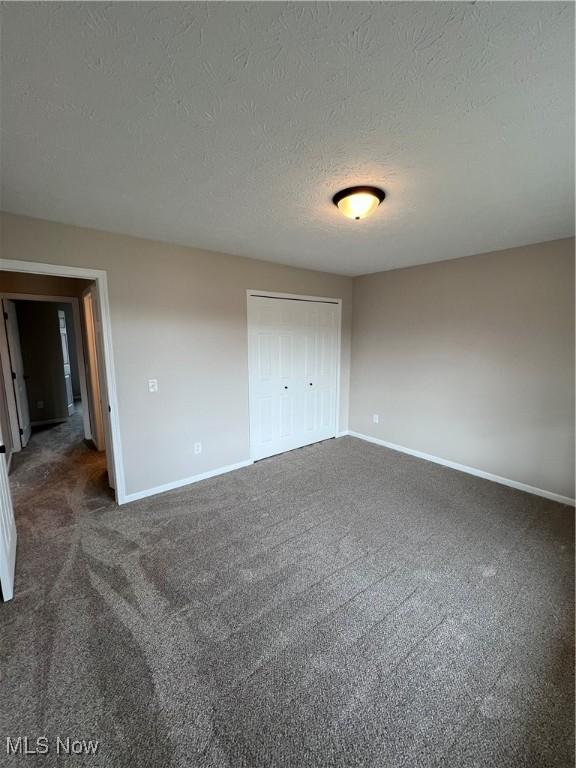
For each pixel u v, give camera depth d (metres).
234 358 3.54
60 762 1.14
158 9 0.84
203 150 1.49
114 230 2.59
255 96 1.15
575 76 1.06
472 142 1.43
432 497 3.03
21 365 4.67
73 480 3.42
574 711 1.30
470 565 2.13
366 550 2.29
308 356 4.27
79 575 2.04
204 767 1.13
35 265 2.34
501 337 3.21
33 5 0.83
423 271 3.79
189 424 3.27
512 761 1.15
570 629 1.67
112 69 1.03
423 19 0.87
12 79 1.06
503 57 0.99
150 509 2.83
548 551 2.27
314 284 4.18
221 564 2.14
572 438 2.85
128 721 1.26
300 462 3.88
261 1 0.82
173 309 3.04
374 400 4.51
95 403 4.15
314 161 1.59
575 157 1.55
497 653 1.54
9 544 2.03
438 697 1.35
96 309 2.77
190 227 2.52
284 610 1.78
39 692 1.36
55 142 1.42
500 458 3.31
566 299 2.81
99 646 1.57
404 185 1.83
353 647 1.57
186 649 1.55
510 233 2.65
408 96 1.15
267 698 1.35
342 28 0.90
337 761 1.15
